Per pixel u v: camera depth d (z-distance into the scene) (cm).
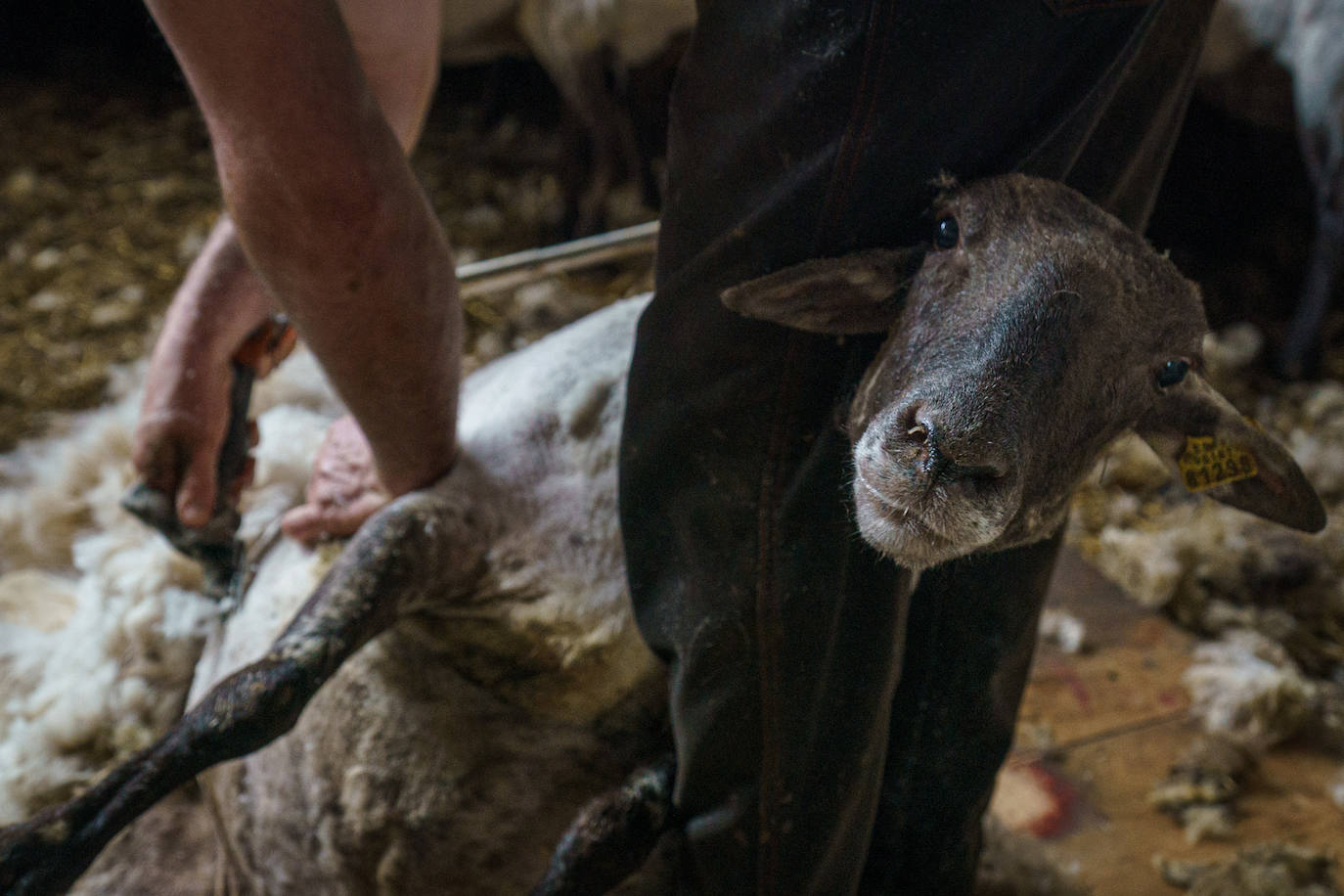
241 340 204
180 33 134
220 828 213
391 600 176
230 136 141
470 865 188
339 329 156
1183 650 319
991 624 173
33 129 591
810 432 150
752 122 142
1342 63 427
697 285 152
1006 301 132
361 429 178
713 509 157
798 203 141
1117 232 140
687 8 486
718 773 165
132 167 567
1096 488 394
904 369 138
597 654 186
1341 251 452
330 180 141
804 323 144
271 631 204
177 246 513
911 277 145
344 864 194
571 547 191
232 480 205
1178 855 258
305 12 135
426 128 631
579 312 470
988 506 126
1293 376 470
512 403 202
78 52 659
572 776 188
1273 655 318
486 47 541
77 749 247
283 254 149
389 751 188
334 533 203
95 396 422
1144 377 145
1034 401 130
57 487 292
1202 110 527
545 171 598
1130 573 343
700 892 182
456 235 533
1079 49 136
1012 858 236
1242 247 531
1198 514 382
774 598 154
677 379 157
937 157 139
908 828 193
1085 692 302
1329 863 252
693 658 162
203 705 162
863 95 133
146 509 193
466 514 188
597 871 175
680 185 154
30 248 499
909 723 183
